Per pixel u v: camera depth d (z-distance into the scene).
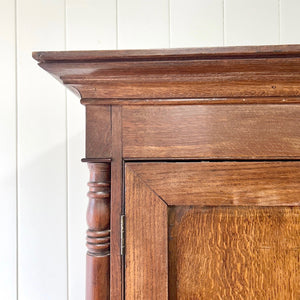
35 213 0.80
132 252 0.38
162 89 0.37
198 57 0.34
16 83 0.79
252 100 0.37
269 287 0.37
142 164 0.38
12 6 0.79
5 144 0.79
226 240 0.38
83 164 0.80
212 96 0.37
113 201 0.39
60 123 0.80
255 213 0.38
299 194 0.37
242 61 0.34
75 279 0.80
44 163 0.80
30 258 0.79
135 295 0.38
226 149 0.38
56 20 0.80
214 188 0.38
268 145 0.37
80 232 0.80
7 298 0.79
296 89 0.36
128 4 0.80
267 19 0.80
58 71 0.36
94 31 0.80
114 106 0.39
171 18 0.80
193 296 0.38
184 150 0.38
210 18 0.80
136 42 0.81
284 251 0.37
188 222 0.38
